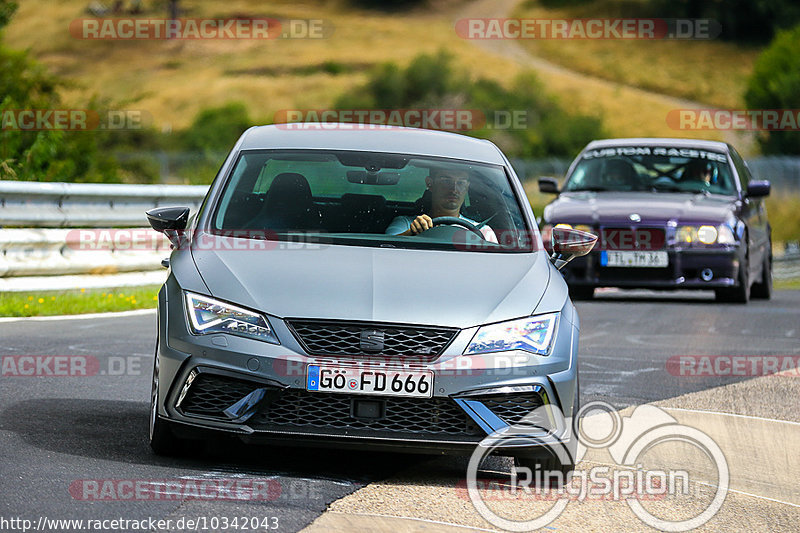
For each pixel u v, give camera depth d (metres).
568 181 53.34
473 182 24.50
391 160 24.66
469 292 20.34
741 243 49.09
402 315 19.45
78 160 73.06
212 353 19.30
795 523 18.53
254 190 23.48
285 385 19.03
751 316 47.47
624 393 29.44
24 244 44.03
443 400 19.27
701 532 17.73
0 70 79.12
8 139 62.44
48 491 17.48
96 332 36.03
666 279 48.41
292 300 19.53
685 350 37.56
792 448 23.97
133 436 21.91
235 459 20.52
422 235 22.88
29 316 39.38
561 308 20.86
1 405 24.12
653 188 52.34
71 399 25.31
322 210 23.08
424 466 20.97
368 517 17.14
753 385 31.44
